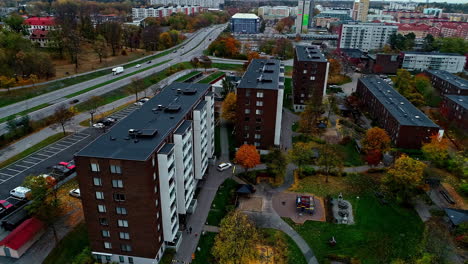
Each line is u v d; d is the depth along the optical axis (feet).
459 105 423.64
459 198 282.36
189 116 263.08
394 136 379.14
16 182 278.46
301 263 215.31
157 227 202.08
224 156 348.79
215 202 273.13
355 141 381.81
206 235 236.02
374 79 552.82
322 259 218.18
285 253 221.46
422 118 377.50
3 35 545.85
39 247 218.18
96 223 198.80
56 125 385.50
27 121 367.66
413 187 268.00
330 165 304.71
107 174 183.32
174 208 217.36
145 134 207.72
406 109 406.41
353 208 269.23
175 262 212.23
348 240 234.58
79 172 185.88
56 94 484.74
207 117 311.06
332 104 456.45
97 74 598.75
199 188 290.56
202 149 285.43
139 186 183.62
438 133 352.69
